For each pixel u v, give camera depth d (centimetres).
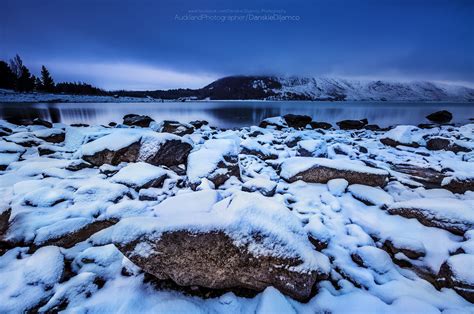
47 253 292
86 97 10256
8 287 253
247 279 255
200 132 1316
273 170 680
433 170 730
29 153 756
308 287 247
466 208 359
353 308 238
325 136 1318
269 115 4206
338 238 362
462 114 4394
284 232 262
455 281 255
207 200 339
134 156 613
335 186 518
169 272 255
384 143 1168
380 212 429
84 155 607
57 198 403
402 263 315
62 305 240
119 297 248
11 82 7881
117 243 255
